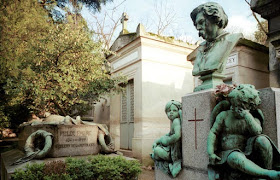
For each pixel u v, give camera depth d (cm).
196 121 331
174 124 367
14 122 1003
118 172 446
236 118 275
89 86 798
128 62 933
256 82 691
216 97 302
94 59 776
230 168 268
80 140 643
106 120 1195
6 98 889
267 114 279
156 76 868
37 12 920
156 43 873
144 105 825
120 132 994
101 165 471
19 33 824
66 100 805
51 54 718
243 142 273
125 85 977
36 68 720
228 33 345
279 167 245
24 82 672
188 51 948
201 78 357
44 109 846
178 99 909
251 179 247
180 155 363
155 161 406
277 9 500
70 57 734
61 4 1305
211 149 284
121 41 990
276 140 267
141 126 814
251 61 684
